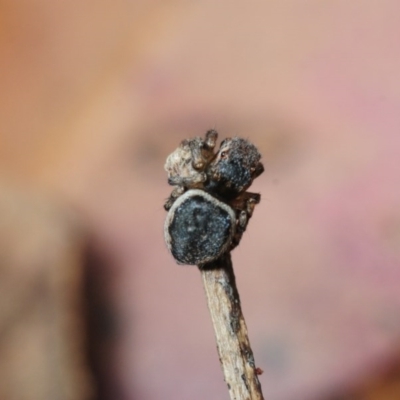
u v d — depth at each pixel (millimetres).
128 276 78
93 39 104
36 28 107
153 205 82
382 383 65
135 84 94
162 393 72
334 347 68
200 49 95
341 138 79
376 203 74
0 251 69
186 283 78
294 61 88
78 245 75
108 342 74
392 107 80
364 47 87
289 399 67
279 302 72
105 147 88
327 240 74
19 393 64
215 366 73
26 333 67
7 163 91
